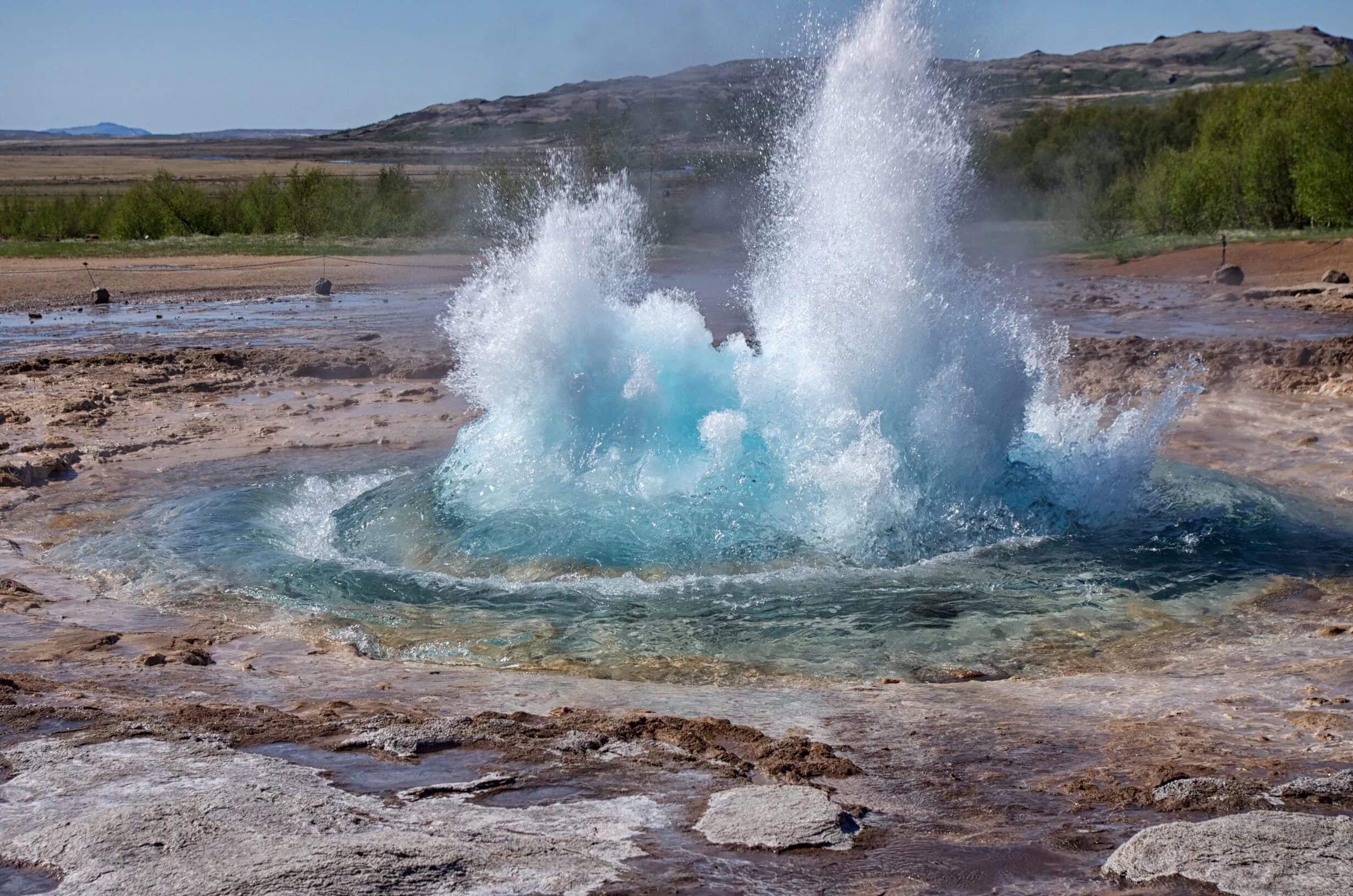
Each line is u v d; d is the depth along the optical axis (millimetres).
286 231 47469
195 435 11625
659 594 6742
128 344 19688
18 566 7285
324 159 144625
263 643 5805
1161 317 22188
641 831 3279
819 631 6172
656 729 4289
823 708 4750
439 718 4324
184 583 6949
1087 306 24500
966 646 5930
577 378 8391
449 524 7797
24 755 3756
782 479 8016
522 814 3379
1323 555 7348
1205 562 7242
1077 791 3678
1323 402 12016
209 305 26312
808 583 6930
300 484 9555
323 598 6727
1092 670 5547
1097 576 7016
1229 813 3455
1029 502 8055
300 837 3094
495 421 8656
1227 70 194125
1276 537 7688
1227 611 6395
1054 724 4488
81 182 92000
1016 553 7512
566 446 8336
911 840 3277
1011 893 2920
